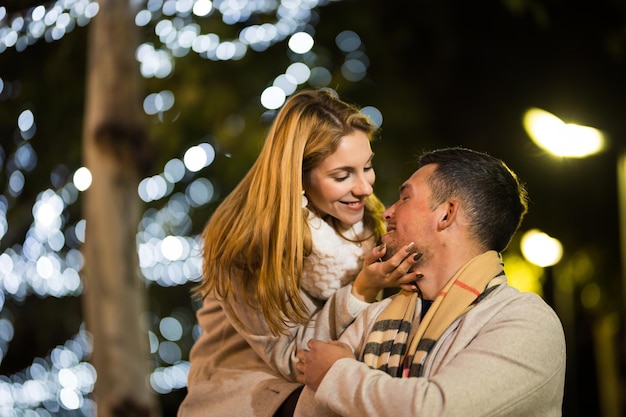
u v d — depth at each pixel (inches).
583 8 309.4
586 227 311.3
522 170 308.7
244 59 303.1
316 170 127.2
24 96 298.4
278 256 122.6
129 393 185.5
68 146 299.7
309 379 113.7
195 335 319.6
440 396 103.8
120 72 191.0
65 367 309.4
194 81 294.0
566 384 281.1
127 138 189.2
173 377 319.3
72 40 282.2
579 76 314.8
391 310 119.0
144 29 286.7
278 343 125.3
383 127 314.3
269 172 126.3
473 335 111.9
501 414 105.2
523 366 107.5
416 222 119.3
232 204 130.3
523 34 316.8
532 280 287.7
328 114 127.6
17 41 255.1
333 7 314.3
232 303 128.1
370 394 106.7
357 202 128.5
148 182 313.0
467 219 118.2
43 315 307.3
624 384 316.5
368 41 315.9
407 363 113.5
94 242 188.2
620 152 229.6
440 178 119.6
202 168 310.7
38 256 306.5
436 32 318.0
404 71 321.1
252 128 301.1
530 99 315.9
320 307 130.0
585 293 316.5
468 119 318.3
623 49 300.4
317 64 310.8
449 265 118.1
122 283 187.9
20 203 303.9
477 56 320.8
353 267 129.3
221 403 127.6
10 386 309.7
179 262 316.5
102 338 186.5
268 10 303.4
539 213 305.0
